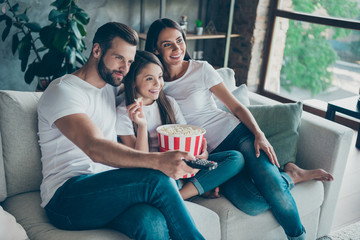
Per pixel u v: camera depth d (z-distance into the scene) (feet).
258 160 5.33
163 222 3.95
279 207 5.16
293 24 14.11
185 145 4.80
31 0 11.53
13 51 10.06
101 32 4.45
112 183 3.99
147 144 5.05
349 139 5.98
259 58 15.07
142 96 5.20
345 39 12.76
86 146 4.04
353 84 12.92
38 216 4.38
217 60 16.08
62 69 9.43
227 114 6.01
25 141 4.70
